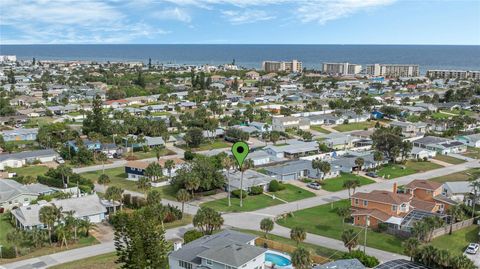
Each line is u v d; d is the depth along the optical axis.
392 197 102.88
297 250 73.81
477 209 113.56
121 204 109.31
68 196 114.62
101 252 86.94
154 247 65.12
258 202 119.06
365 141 187.00
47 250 88.00
